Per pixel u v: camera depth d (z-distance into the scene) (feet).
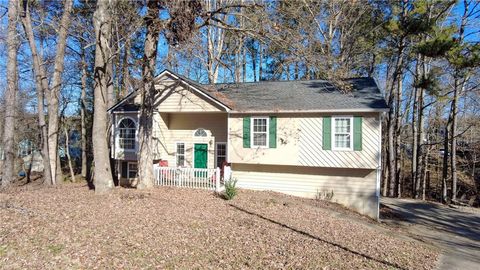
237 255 25.96
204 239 29.17
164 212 37.24
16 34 59.41
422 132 93.50
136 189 52.42
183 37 45.44
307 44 58.29
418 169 91.35
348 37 85.30
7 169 56.34
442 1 68.49
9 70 56.80
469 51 57.77
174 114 71.10
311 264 25.12
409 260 29.27
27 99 96.22
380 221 51.85
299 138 57.26
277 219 38.93
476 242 42.98
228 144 61.36
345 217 47.06
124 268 22.31
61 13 71.46
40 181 75.36
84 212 34.81
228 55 101.09
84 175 88.58
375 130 53.06
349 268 24.98
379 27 79.66
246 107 60.18
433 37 65.10
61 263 22.48
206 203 44.37
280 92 65.62
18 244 24.97
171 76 64.64
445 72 78.59
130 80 57.16
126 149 66.95
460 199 86.74
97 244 25.90
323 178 58.18
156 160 66.44
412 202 76.54
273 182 61.21
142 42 80.94
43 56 79.05
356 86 62.54
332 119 55.31
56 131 60.29
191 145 69.87
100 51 45.47
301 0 59.77
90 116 104.78
